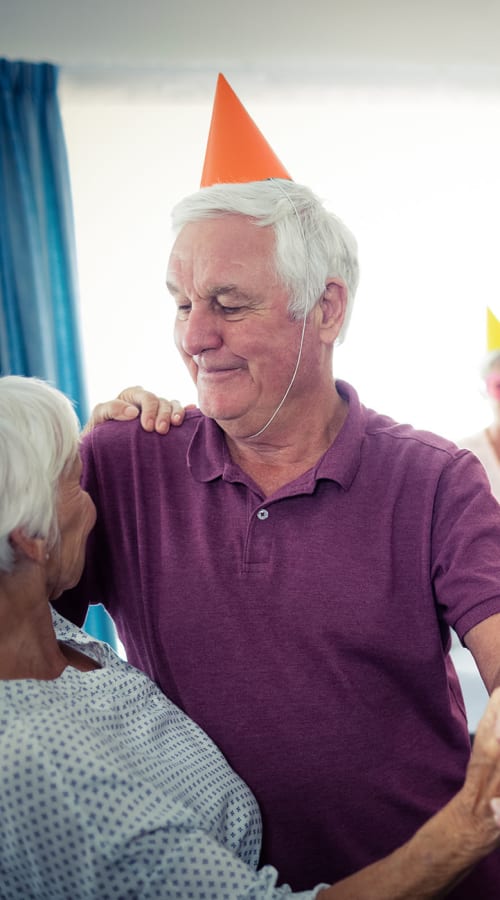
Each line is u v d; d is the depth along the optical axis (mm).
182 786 918
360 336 3105
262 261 1020
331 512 1062
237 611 1043
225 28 2857
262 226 1025
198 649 1047
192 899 777
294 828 1022
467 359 3102
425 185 3068
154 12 2811
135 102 2910
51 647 935
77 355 2803
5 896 805
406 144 3051
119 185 2947
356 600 1028
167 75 2898
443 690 1062
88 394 2832
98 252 2969
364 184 3061
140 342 3010
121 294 2988
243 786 1000
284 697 1020
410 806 1019
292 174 3041
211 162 1225
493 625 977
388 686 1038
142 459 1159
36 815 759
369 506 1064
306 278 1039
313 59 2926
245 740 1021
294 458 1110
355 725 1016
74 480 952
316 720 1014
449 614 1029
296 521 1062
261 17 2857
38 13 2762
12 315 2746
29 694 841
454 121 3049
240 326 1029
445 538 1042
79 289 2885
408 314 3100
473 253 3092
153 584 1096
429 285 3096
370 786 1013
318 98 2988
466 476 1069
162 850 780
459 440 2799
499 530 1040
